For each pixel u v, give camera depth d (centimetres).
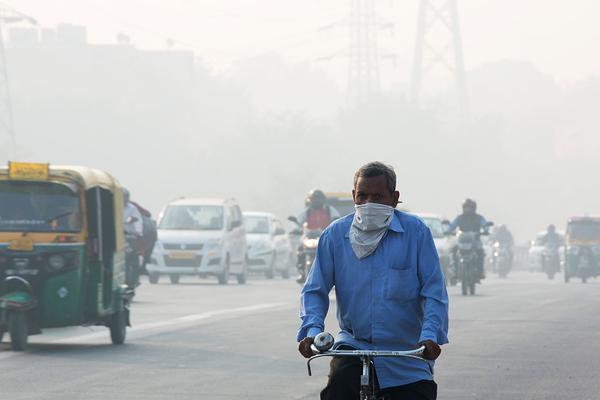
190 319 4472
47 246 3347
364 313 1452
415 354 1389
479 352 3438
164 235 7481
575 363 3195
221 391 2631
